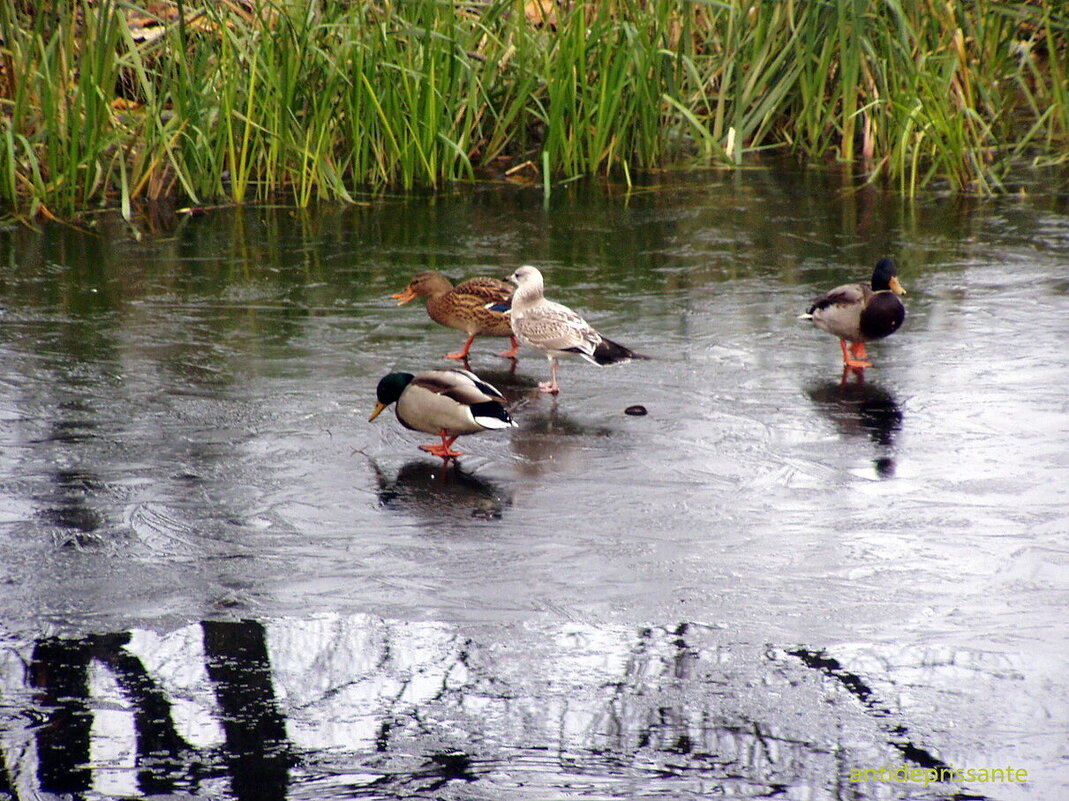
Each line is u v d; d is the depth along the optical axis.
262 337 15.05
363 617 8.86
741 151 23.66
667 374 13.81
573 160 23.05
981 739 7.56
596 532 10.08
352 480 11.08
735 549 9.77
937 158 22.27
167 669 8.27
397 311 16.19
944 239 19.14
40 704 7.90
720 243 19.09
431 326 15.67
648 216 20.62
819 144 24.94
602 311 16.03
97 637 8.60
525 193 22.09
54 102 20.09
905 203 21.22
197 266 17.98
